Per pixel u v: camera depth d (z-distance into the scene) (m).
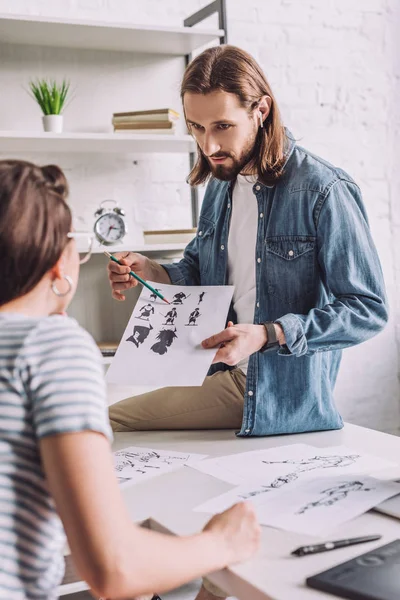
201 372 1.58
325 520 1.11
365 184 3.34
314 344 1.71
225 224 2.01
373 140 3.34
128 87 2.87
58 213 0.92
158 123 2.64
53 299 0.97
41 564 0.88
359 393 3.35
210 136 1.80
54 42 2.69
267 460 1.49
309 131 3.21
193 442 1.75
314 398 1.82
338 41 3.24
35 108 2.75
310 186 1.82
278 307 1.88
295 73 3.17
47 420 0.83
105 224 2.73
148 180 2.96
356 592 0.85
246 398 1.81
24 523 0.86
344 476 1.31
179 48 2.82
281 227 1.86
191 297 1.77
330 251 1.78
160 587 0.88
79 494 0.82
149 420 1.92
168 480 1.40
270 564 0.97
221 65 1.77
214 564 0.94
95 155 2.87
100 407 0.86
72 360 0.86
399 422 3.45
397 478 1.29
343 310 1.73
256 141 1.88
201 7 2.99
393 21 3.35
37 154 2.80
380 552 0.97
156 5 2.91
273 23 3.12
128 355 1.68
